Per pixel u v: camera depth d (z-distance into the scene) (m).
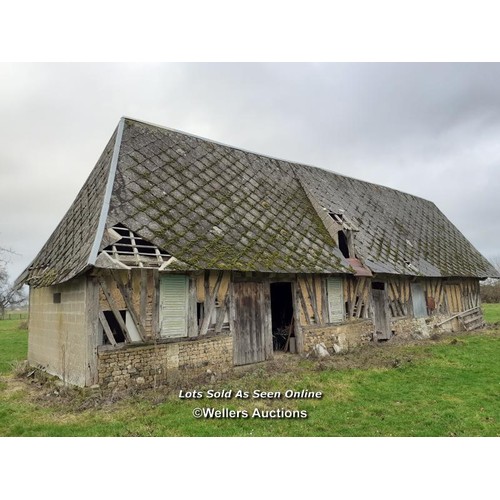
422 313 16.09
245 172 12.83
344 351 11.84
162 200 9.48
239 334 9.62
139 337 7.87
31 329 10.87
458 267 18.08
